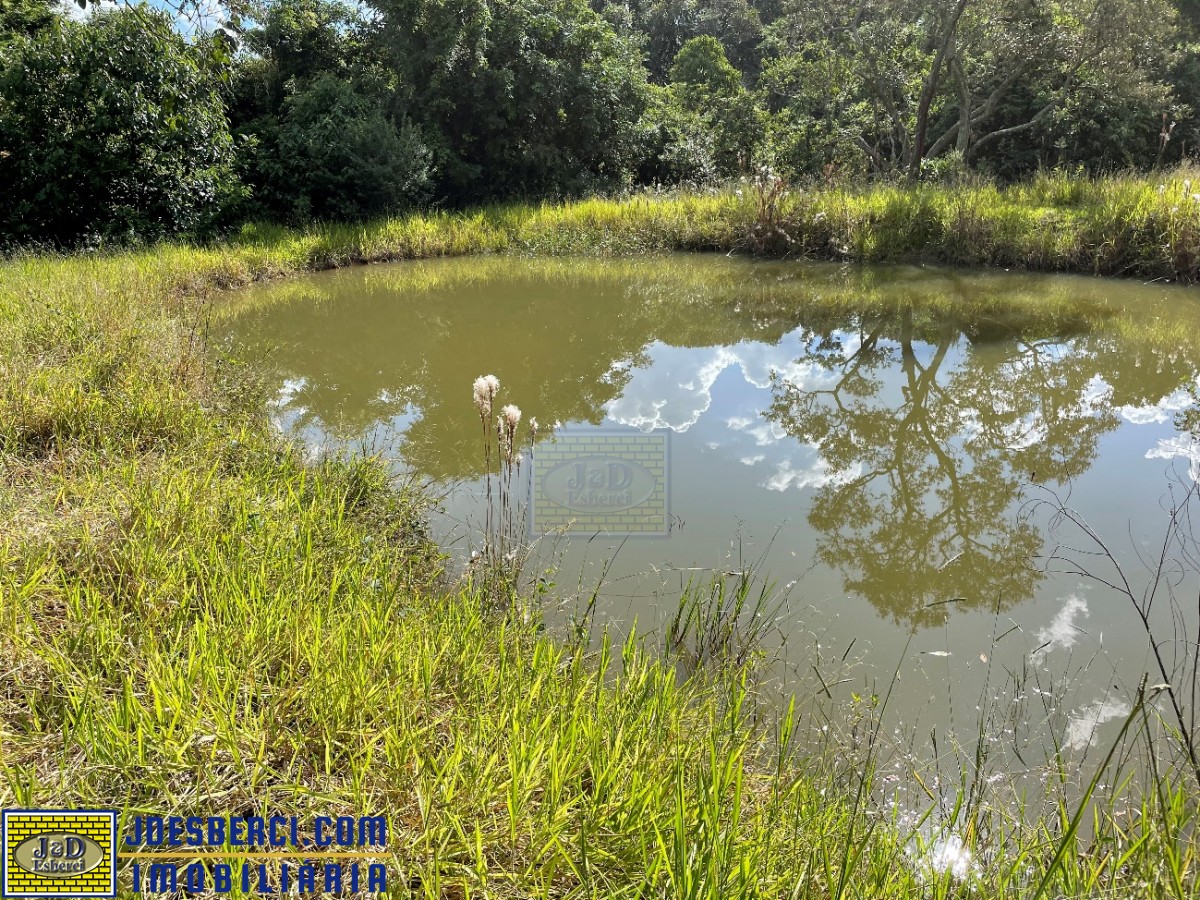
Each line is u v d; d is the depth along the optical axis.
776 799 2.29
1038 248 11.53
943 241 12.37
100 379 4.98
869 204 13.32
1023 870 2.17
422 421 6.36
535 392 7.23
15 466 3.77
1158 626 3.70
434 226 14.78
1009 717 3.11
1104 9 17.19
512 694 2.52
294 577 3.07
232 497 3.70
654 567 4.11
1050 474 5.52
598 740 2.26
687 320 9.97
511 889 1.86
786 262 13.16
